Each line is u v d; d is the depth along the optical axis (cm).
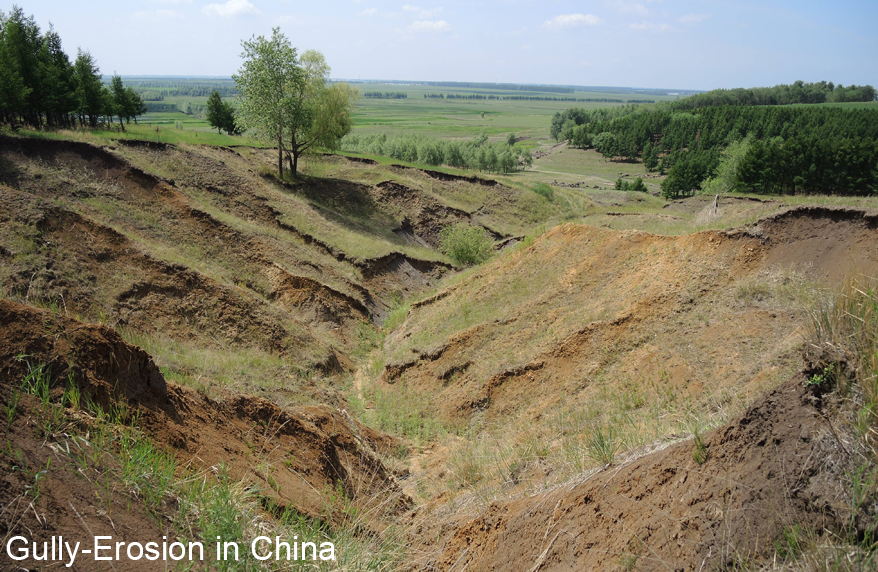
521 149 11925
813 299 1032
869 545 302
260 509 555
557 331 1435
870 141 6088
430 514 778
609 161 12662
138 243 1727
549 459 791
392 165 5000
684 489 414
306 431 866
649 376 1067
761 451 386
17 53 3362
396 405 1507
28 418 427
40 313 541
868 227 1189
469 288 2122
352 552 534
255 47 3538
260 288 2197
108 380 570
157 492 440
